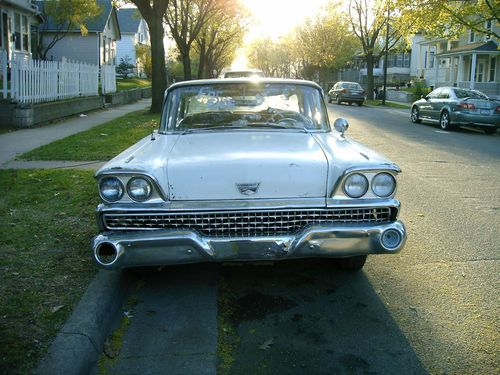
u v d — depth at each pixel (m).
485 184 8.55
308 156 4.00
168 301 4.21
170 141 4.64
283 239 3.73
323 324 3.81
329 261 5.01
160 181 3.76
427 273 4.70
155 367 3.25
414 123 20.50
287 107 5.24
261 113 5.20
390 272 4.75
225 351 3.45
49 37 38.66
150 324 3.82
